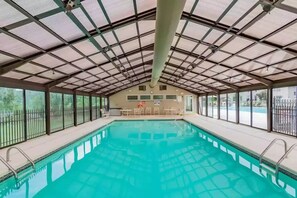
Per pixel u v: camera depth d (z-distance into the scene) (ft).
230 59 27.45
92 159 22.65
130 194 14.20
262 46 20.59
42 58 21.72
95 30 18.63
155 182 16.19
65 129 38.93
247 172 18.13
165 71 49.55
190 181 16.28
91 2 14.55
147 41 27.71
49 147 23.99
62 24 15.75
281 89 35.35
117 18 18.20
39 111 32.32
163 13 11.71
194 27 21.08
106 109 70.85
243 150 23.02
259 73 30.19
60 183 16.29
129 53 30.25
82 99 50.78
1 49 16.81
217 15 17.40
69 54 23.12
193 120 52.24
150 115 69.77
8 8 12.12
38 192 14.79
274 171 17.21
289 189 14.96
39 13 13.42
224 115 62.08
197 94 72.43
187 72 43.21
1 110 26.66
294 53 19.38
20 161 18.56
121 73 43.65
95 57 27.14
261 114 48.91
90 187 15.44
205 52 27.76
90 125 44.96
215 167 19.60
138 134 38.32
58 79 32.37
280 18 15.07
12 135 26.58
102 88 57.77
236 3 15.03
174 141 31.81
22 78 26.25
